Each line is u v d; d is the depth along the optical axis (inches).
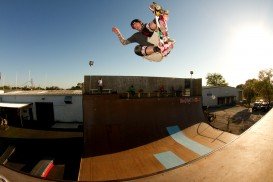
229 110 1524.4
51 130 836.6
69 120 1005.2
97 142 570.9
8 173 244.5
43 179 204.7
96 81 855.1
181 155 541.3
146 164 489.7
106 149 561.9
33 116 1061.8
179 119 783.7
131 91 815.7
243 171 91.6
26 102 1070.4
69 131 816.9
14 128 876.6
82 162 502.9
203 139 667.4
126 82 928.9
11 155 601.3
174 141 638.5
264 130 132.8
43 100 1035.9
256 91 1824.6
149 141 625.0
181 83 1101.1
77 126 905.5
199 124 831.1
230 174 91.0
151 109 716.0
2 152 617.9
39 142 673.6
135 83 956.0
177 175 98.1
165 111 756.6
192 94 1103.6
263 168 91.4
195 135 707.4
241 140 121.3
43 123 981.2
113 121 624.7
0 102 1135.6
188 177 94.7
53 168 524.4
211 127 816.9
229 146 115.6
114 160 514.6
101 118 612.7
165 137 659.4
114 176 434.6
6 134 770.8
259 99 2310.5
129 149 577.0
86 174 446.0
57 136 738.2
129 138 610.9
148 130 658.8
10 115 1062.4
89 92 810.2
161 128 692.7
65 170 512.1
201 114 942.4
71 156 591.8
